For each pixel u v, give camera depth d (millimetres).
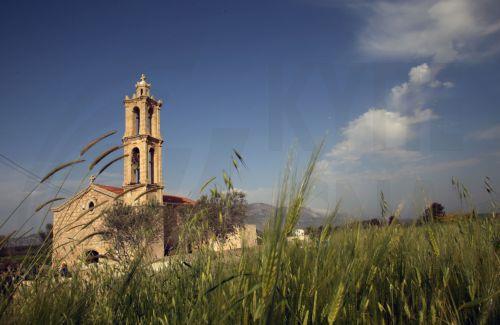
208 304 1754
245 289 1638
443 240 2385
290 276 1907
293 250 2098
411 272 2207
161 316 2010
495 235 2328
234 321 1602
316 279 1839
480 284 1958
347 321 1674
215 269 2148
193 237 2602
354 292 1793
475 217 2582
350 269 1822
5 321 1815
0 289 2012
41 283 2221
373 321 1697
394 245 2344
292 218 1353
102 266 2816
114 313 2191
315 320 1598
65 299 2172
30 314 1892
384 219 2525
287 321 1670
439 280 2055
